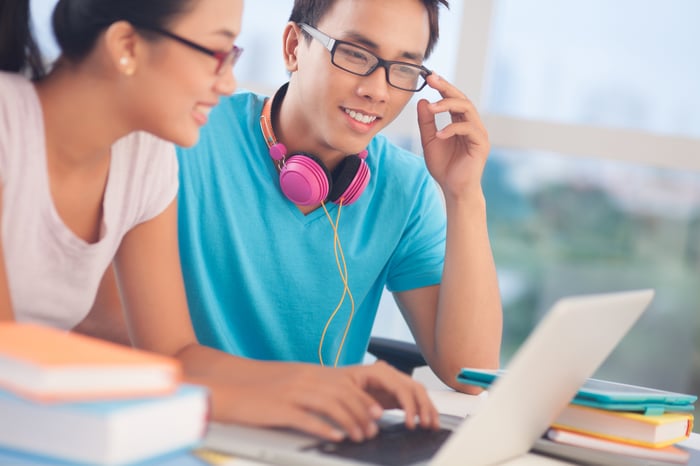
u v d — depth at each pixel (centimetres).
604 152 297
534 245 325
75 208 129
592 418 115
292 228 177
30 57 121
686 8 307
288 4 299
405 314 193
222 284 177
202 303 174
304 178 167
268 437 97
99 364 73
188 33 110
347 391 107
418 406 114
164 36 109
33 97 120
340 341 187
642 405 116
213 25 111
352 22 158
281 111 177
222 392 104
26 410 73
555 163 321
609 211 322
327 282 181
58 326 136
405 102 166
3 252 117
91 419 71
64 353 74
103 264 134
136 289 138
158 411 76
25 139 119
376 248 185
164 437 77
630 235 323
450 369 175
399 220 187
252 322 179
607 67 311
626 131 296
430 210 193
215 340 176
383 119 164
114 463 71
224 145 178
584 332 96
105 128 118
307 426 100
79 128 119
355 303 186
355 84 159
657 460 113
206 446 93
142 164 135
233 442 93
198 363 126
